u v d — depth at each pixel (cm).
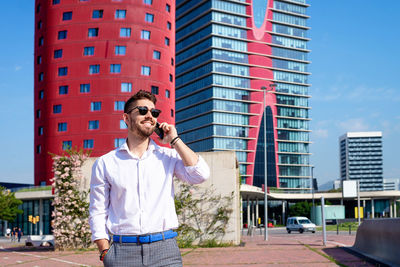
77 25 6319
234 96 12081
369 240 1315
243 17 12431
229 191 1798
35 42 6706
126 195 312
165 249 311
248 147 12162
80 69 6244
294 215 10194
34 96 6606
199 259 1305
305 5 13538
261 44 12581
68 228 1780
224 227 1780
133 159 318
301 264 1141
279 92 12781
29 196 6147
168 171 324
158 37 6519
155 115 315
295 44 13275
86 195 1805
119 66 6253
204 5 12194
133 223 309
